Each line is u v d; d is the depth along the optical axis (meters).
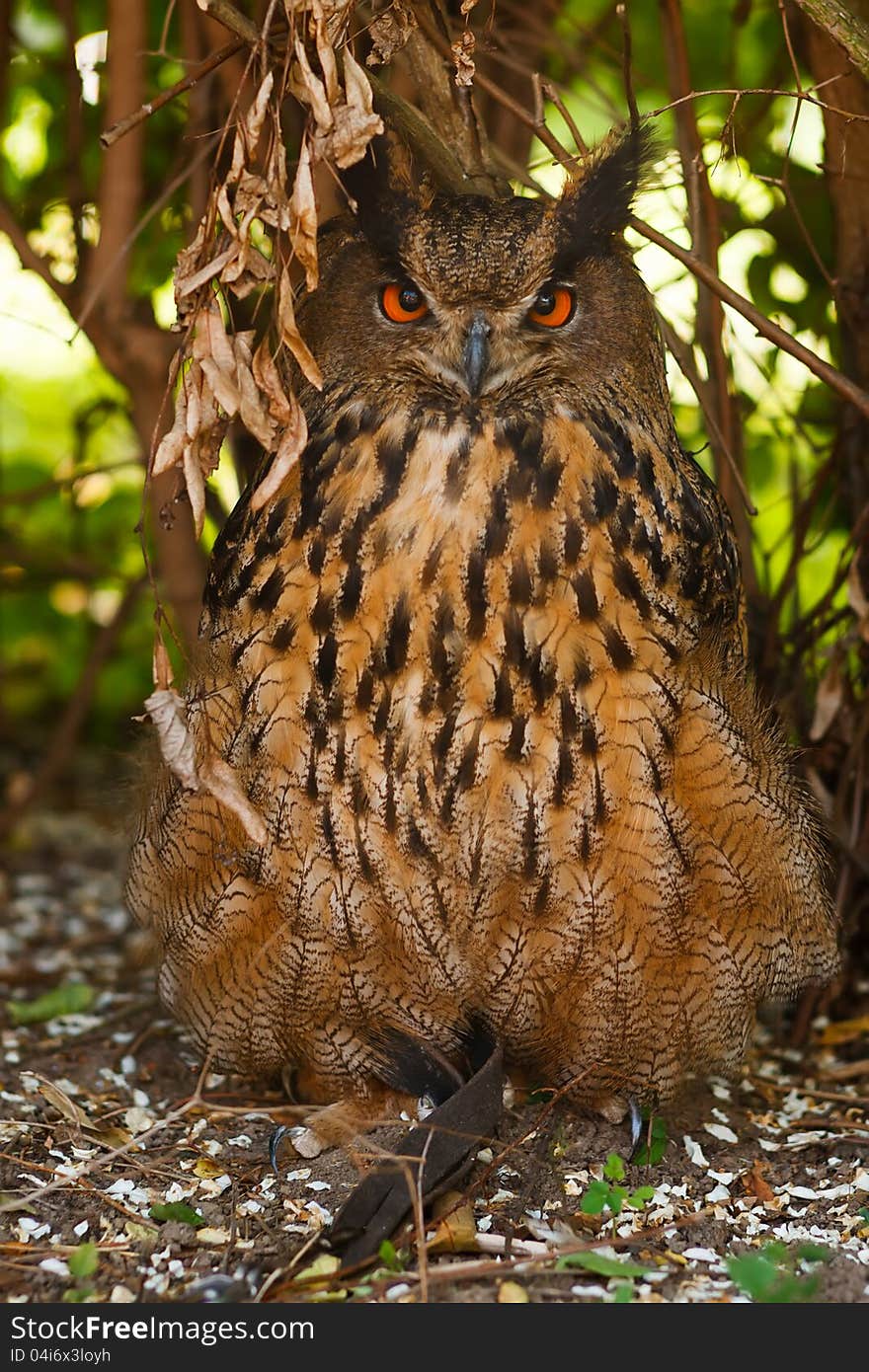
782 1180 7.84
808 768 9.76
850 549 9.44
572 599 7.15
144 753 8.44
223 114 9.36
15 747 15.23
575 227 7.44
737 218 10.16
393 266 7.34
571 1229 7.26
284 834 7.45
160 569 11.24
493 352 7.19
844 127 8.42
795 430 11.01
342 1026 8.02
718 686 7.67
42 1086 8.26
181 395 6.93
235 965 7.96
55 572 13.11
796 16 9.68
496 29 9.86
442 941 7.59
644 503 7.39
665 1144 8.19
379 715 7.19
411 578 7.11
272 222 6.70
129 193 9.36
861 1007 10.10
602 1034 7.95
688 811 7.48
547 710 7.16
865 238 9.22
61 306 10.96
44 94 11.42
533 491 7.16
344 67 6.77
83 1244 7.03
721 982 7.89
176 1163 7.90
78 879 12.80
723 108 10.80
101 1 11.59
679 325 11.16
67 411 16.44
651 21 11.29
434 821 7.28
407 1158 6.95
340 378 7.41
